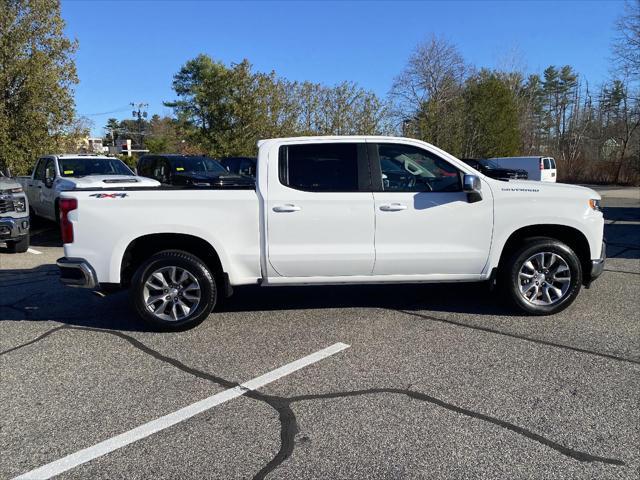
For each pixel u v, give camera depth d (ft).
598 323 16.79
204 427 10.78
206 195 16.28
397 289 21.57
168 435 10.50
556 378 12.76
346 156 16.78
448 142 108.58
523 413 11.09
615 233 38.91
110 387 12.73
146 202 16.08
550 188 17.25
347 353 14.61
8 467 9.50
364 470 9.20
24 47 48.55
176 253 16.46
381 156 16.88
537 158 86.58
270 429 10.64
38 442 10.32
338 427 10.66
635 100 107.45
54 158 37.83
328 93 94.48
